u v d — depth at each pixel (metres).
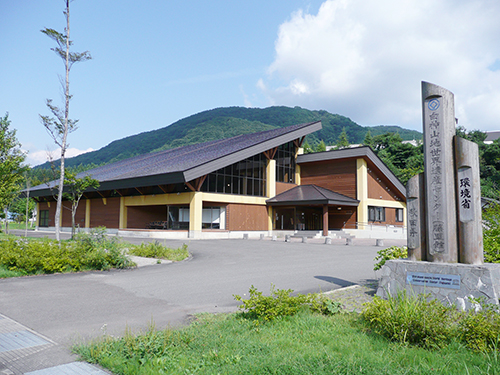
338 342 5.24
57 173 26.95
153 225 36.97
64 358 5.06
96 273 12.77
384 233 37.75
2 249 13.60
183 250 18.80
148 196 34.47
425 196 7.83
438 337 5.00
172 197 32.41
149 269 13.73
